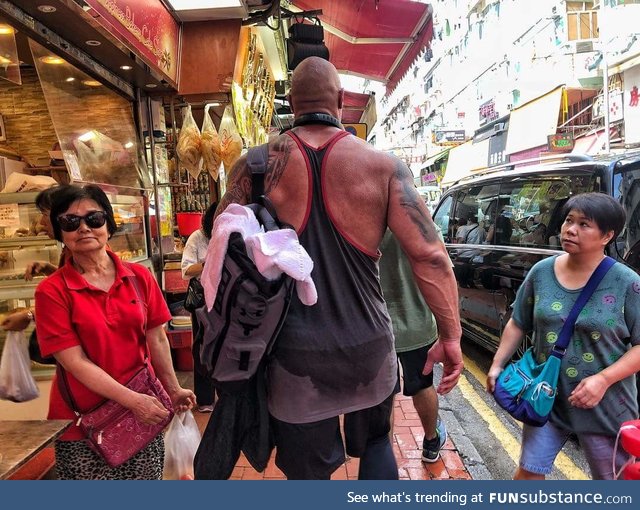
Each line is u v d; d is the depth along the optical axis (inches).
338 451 62.6
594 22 537.3
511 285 174.4
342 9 242.1
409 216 59.4
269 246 53.2
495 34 816.9
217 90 176.9
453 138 894.4
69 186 77.3
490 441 138.3
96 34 120.0
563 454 130.0
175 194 243.0
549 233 160.7
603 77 507.8
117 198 150.9
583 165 152.4
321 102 63.1
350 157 60.1
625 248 132.4
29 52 136.2
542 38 655.8
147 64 145.5
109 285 79.4
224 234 53.7
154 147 183.3
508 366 85.7
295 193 60.2
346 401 58.8
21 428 64.1
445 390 63.0
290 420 58.1
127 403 74.3
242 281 52.8
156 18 148.6
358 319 58.8
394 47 288.4
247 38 197.5
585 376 77.7
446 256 60.8
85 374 72.5
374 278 61.5
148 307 85.7
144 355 82.6
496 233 192.5
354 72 353.4
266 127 302.7
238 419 63.6
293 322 57.9
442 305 60.5
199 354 59.1
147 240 177.5
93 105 148.9
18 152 156.6
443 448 130.3
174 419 93.1
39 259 114.4
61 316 73.2
